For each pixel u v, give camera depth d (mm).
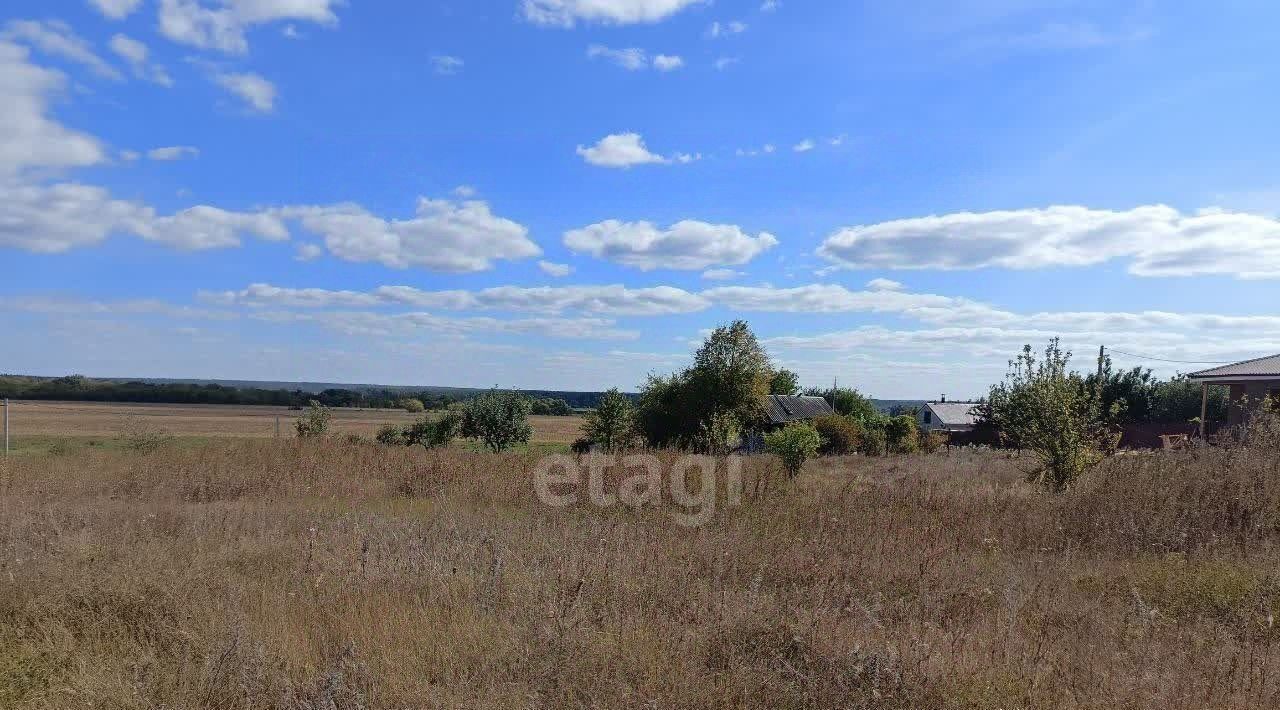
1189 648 4578
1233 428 12820
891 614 5406
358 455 15453
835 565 6719
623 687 3783
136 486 12312
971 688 3918
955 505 9703
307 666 4098
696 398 36656
